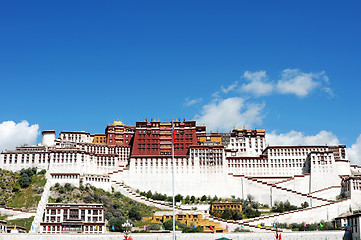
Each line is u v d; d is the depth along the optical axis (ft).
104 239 648.38
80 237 644.69
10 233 622.54
